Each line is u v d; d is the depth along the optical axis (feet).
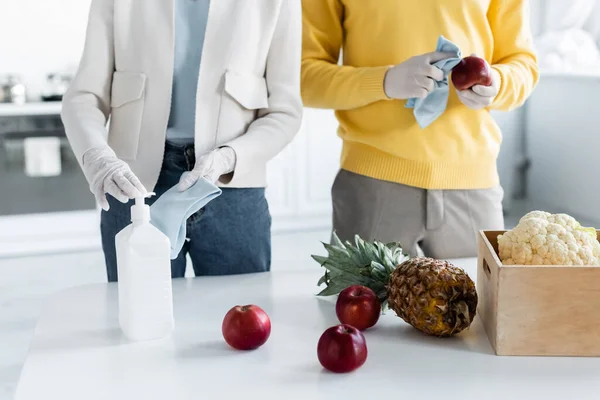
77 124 4.61
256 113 5.18
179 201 3.98
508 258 3.74
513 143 14.15
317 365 3.44
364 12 5.75
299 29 5.10
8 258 12.75
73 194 13.00
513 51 6.00
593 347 3.52
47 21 13.94
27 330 9.57
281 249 13.03
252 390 3.18
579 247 3.65
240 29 4.89
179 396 3.13
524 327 3.52
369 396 3.13
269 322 3.65
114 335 3.80
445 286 3.65
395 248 4.33
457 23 5.70
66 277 11.73
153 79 4.89
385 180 5.86
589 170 12.38
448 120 5.74
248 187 5.11
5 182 12.59
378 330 3.89
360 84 5.59
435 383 3.26
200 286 4.55
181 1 4.95
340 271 4.16
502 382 3.27
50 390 3.19
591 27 13.61
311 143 14.01
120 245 3.70
